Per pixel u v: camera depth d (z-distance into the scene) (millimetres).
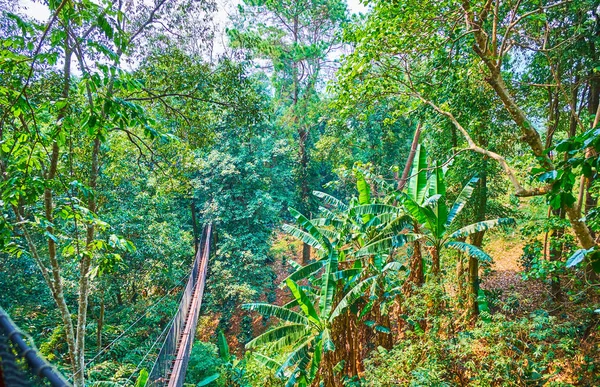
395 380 5617
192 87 7246
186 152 8438
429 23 6344
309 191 21250
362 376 8445
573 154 2258
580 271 6762
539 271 6418
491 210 11383
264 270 17234
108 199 10906
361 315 8633
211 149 17234
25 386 884
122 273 11859
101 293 10930
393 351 6359
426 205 7449
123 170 10258
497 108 9266
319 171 23828
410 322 6785
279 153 19016
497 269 13352
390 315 9156
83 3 3473
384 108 16469
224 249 16359
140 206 12648
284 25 19562
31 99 4895
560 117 9805
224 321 16906
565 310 6680
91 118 3500
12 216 7066
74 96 4848
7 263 9680
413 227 8219
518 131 9461
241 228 17016
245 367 12086
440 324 6117
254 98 7891
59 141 4277
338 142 18078
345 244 9750
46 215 5004
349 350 8422
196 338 15867
